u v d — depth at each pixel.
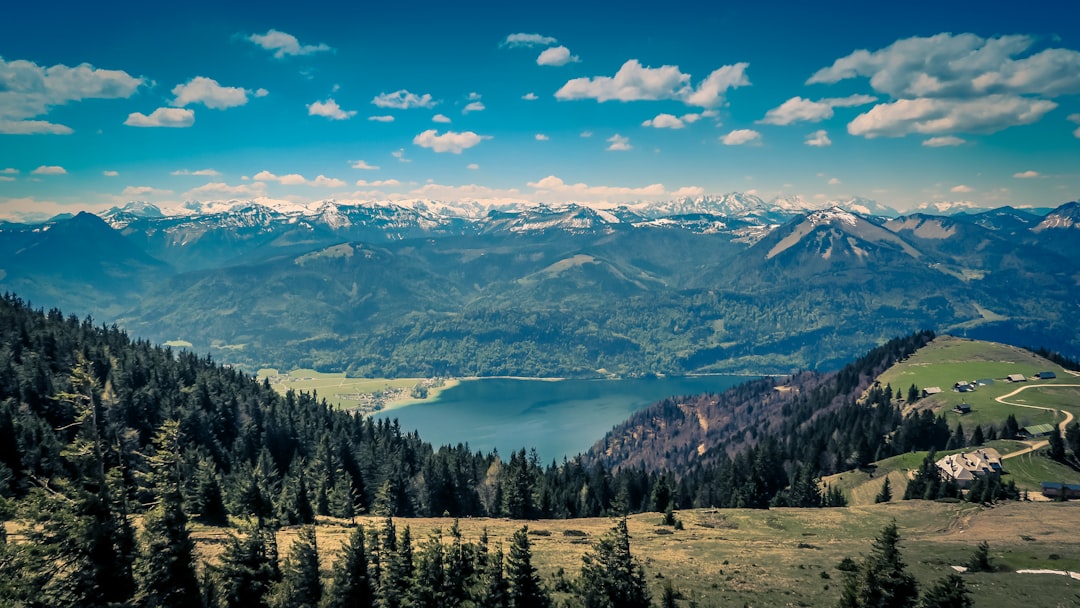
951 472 159.00
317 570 62.34
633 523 117.12
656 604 61.19
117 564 48.81
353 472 161.88
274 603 57.72
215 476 98.56
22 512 47.34
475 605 58.69
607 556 59.34
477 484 165.62
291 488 123.00
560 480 183.62
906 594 50.06
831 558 78.69
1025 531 90.75
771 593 63.81
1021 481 154.50
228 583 58.31
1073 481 155.38
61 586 46.62
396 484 147.75
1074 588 61.03
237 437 178.75
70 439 139.12
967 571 68.56
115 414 150.25
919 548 80.50
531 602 59.03
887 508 120.31
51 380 164.38
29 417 139.38
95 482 49.00
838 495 161.12
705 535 101.25
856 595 51.41
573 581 66.12
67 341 197.62
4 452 120.06
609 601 57.69
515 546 60.53
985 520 101.50
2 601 43.78
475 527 112.12
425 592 60.03
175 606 52.44
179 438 157.75
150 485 69.38
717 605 60.66
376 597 62.06
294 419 199.75
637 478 184.00
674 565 76.94
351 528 104.56
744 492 157.25
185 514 55.53
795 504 157.88
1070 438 174.50
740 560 79.06
